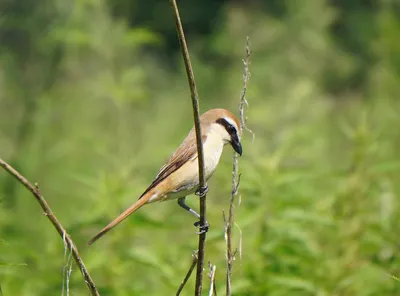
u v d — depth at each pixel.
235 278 9.29
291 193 11.19
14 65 16.80
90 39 14.72
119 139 14.97
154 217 11.03
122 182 10.98
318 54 20.25
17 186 14.26
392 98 17.64
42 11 16.59
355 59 22.08
